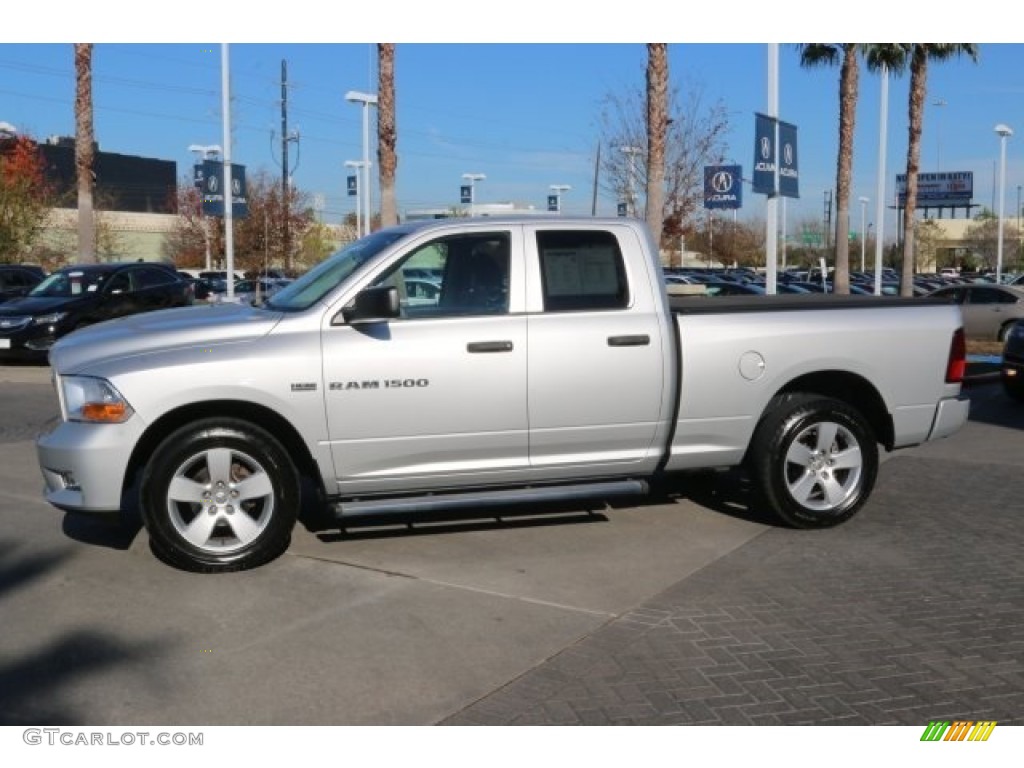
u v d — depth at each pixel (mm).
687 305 7047
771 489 6945
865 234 71938
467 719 4262
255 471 6055
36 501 7766
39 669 4742
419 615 5406
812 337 6871
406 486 6309
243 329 6074
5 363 18516
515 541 6762
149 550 6516
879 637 5109
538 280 6438
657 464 6734
